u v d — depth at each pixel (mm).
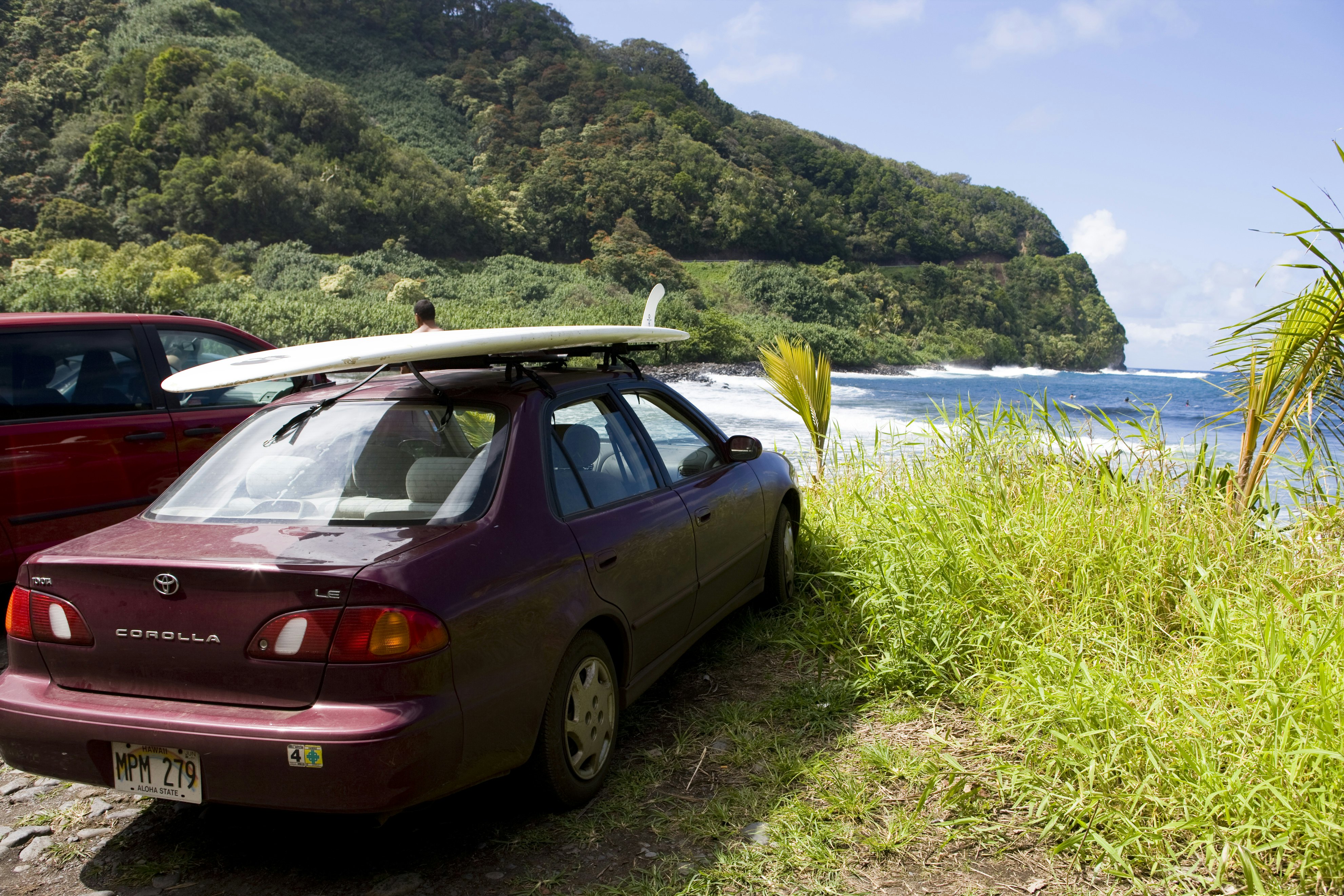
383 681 1980
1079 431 5051
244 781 1995
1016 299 179750
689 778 2816
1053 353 168500
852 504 5441
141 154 119250
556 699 2457
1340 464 4316
